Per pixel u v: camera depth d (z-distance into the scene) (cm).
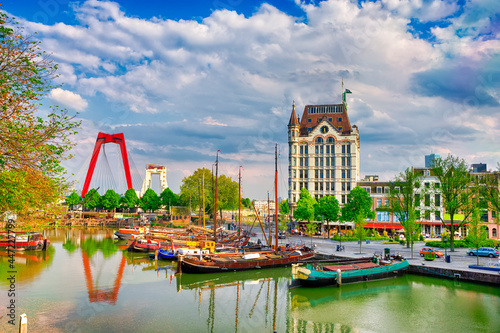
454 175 6769
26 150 2120
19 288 4291
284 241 8481
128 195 17525
